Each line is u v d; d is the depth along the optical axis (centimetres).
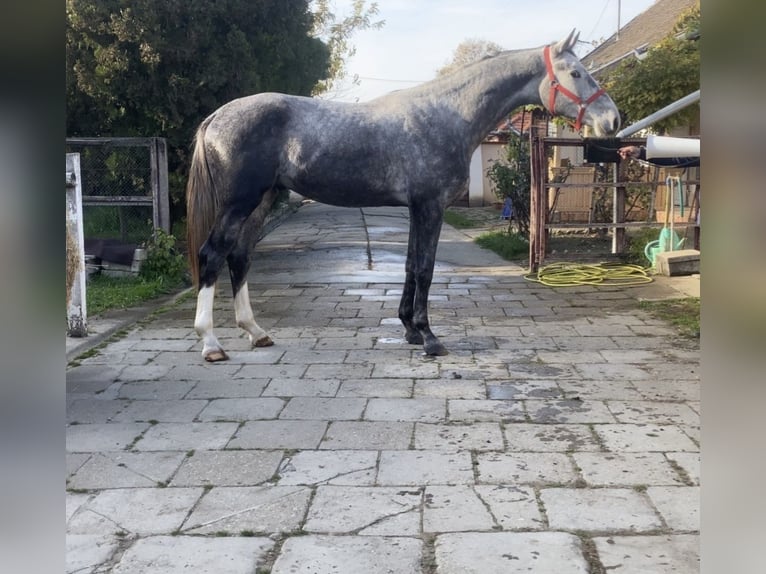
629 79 886
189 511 268
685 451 312
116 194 842
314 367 453
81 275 517
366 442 330
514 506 265
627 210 1066
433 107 463
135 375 441
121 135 932
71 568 230
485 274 822
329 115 466
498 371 439
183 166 934
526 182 1064
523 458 308
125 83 854
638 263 842
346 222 1468
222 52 891
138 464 310
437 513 262
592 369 439
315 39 1122
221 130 457
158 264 773
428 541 243
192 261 477
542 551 234
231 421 360
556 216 1086
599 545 237
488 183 2048
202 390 410
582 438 329
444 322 578
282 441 333
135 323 589
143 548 242
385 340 521
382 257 959
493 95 466
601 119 457
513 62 465
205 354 468
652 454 310
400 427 347
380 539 244
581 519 254
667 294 670
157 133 923
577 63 457
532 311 616
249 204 461
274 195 499
